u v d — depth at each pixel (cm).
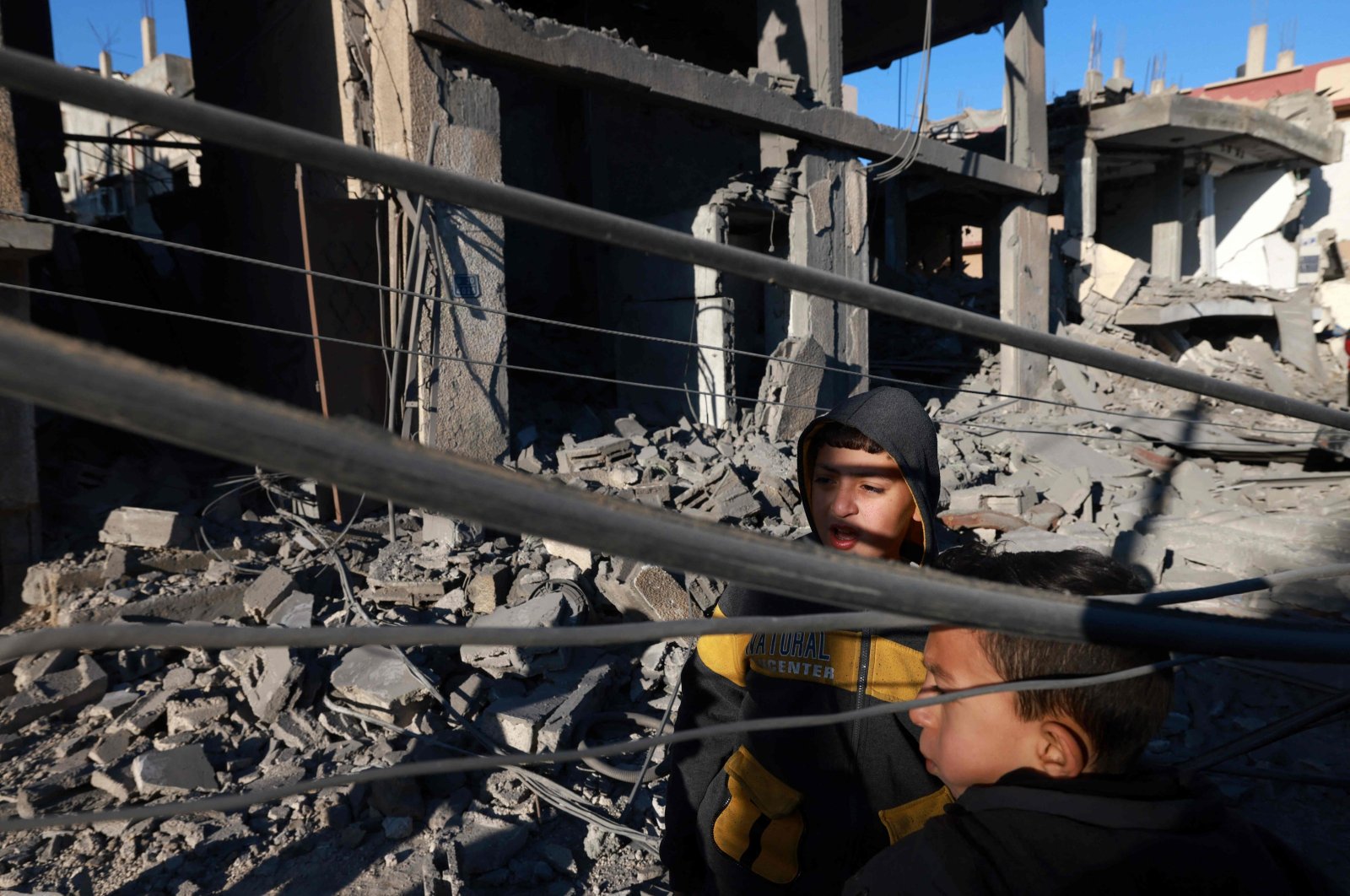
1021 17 1186
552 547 538
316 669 411
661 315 951
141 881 295
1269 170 2005
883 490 135
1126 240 2017
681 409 926
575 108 1209
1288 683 443
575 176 1212
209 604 470
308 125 755
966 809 76
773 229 946
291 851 310
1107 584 78
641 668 448
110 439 666
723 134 1127
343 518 611
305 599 455
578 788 353
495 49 646
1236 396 68
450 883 295
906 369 1309
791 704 131
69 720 391
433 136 627
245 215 893
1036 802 72
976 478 850
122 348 857
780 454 777
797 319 941
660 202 1006
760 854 129
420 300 622
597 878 307
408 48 618
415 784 338
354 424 28
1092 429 1031
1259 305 1570
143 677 422
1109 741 73
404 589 479
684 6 1302
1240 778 367
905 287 1461
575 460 705
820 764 127
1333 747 390
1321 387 1480
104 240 875
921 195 1636
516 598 486
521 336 1105
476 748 367
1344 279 1988
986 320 57
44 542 523
